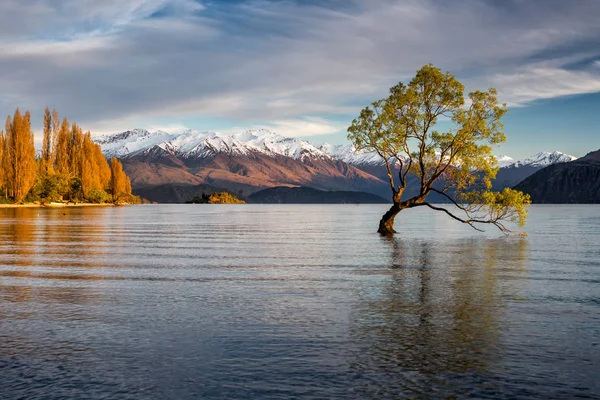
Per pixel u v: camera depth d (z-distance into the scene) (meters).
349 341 12.89
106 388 10.00
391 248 35.78
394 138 45.47
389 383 10.27
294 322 14.62
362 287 20.11
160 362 11.35
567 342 12.88
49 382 10.28
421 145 45.75
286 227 65.31
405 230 57.84
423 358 11.68
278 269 25.06
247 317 15.18
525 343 12.79
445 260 28.78
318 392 9.84
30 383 10.23
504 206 43.22
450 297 18.19
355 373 10.77
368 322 14.66
